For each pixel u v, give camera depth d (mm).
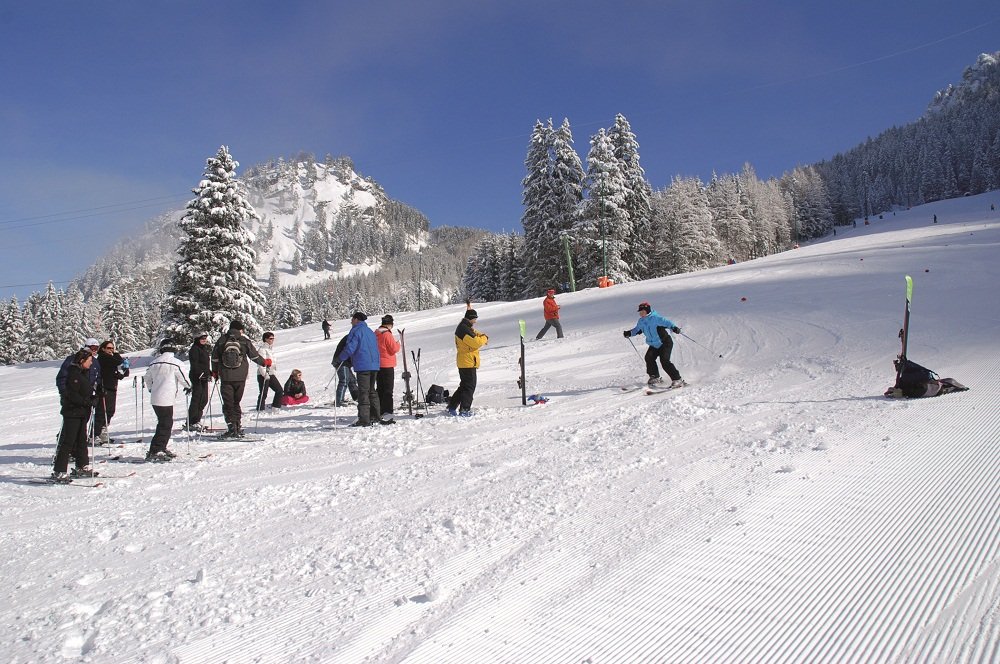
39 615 3629
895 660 2639
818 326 14609
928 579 3279
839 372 9703
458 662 2879
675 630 3021
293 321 101000
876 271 23766
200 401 10266
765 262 37375
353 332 9797
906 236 48688
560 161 54000
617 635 3014
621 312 22828
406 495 5676
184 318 35438
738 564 3650
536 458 6598
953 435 5695
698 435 6805
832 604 3129
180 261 36062
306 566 4148
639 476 5527
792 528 4086
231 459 7926
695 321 17828
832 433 6188
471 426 8891
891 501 4359
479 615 3299
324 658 2975
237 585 3900
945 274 20156
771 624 3004
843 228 123062
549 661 2838
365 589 3719
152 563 4402
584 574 3701
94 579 4156
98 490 6680
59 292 78500
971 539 3668
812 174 126938
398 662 2904
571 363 14500
